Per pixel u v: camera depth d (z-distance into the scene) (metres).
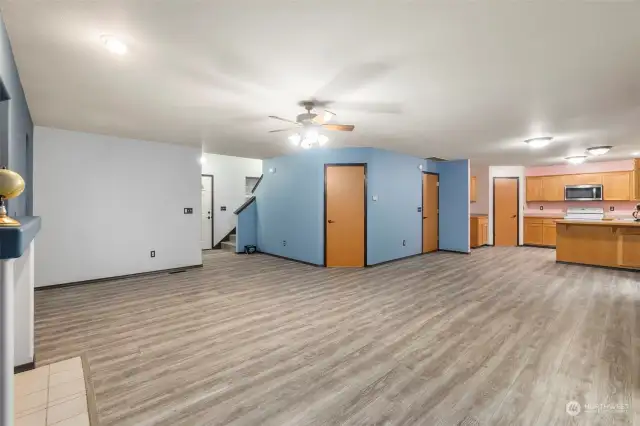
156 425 1.69
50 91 2.88
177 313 3.38
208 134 4.63
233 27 1.88
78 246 4.48
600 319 3.18
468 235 7.26
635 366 2.26
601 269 5.57
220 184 8.20
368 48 2.13
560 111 3.47
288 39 2.01
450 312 3.41
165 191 5.32
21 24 1.81
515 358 2.40
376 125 4.10
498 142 5.20
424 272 5.34
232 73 2.51
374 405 1.86
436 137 4.83
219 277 4.98
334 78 2.61
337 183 5.74
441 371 2.22
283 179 6.63
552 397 1.91
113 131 4.46
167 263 5.36
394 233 6.32
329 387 2.04
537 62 2.32
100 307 3.55
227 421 1.72
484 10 1.70
